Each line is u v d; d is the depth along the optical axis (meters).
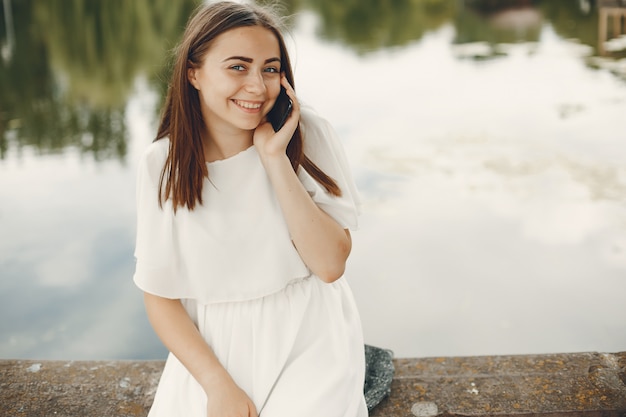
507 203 4.47
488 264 3.69
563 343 2.96
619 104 6.87
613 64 9.02
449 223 4.21
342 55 11.20
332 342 1.51
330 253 1.47
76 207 4.91
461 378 1.98
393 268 3.68
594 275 3.52
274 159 1.42
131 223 4.62
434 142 5.91
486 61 9.98
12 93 9.11
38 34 14.16
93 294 3.68
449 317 3.18
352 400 1.49
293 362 1.48
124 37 14.11
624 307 3.22
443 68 9.68
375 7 17.91
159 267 1.48
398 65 10.12
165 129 1.52
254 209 1.48
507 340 2.99
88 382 2.03
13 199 5.09
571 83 8.02
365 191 4.78
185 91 1.43
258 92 1.39
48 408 1.92
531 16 14.34
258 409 1.47
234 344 1.51
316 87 8.64
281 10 1.57
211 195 1.47
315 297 1.54
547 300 3.30
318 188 1.51
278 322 1.51
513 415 1.82
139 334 3.29
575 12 14.13
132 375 2.06
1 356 3.10
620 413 1.81
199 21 1.42
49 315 3.47
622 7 13.66
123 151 6.33
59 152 6.34
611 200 4.42
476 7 16.72
